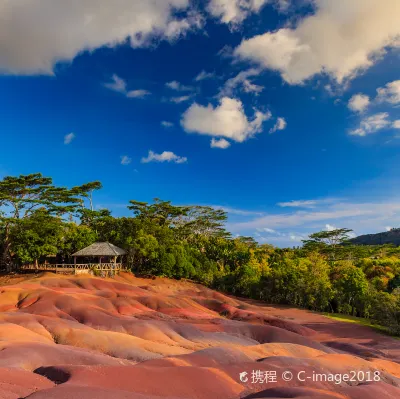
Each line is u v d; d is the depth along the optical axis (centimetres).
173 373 1479
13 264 5275
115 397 1141
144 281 5397
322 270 5503
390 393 1619
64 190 5725
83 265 5153
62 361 1641
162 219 7881
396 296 4206
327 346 3052
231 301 5009
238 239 9594
